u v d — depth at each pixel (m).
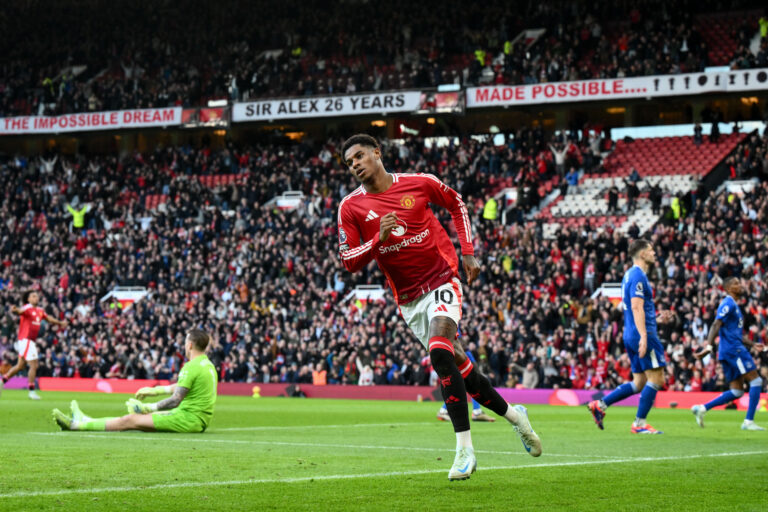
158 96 81.00
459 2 83.56
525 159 73.12
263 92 83.12
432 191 13.23
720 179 70.25
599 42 76.81
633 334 23.58
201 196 77.06
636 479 12.84
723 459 16.05
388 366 55.50
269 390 58.06
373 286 63.66
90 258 73.56
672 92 66.25
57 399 44.50
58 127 82.56
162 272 69.31
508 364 53.06
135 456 15.69
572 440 20.89
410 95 72.75
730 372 25.84
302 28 88.06
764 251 54.59
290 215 71.00
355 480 12.45
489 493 11.26
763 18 70.81
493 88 71.19
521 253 61.09
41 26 94.75
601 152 74.94
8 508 9.72
